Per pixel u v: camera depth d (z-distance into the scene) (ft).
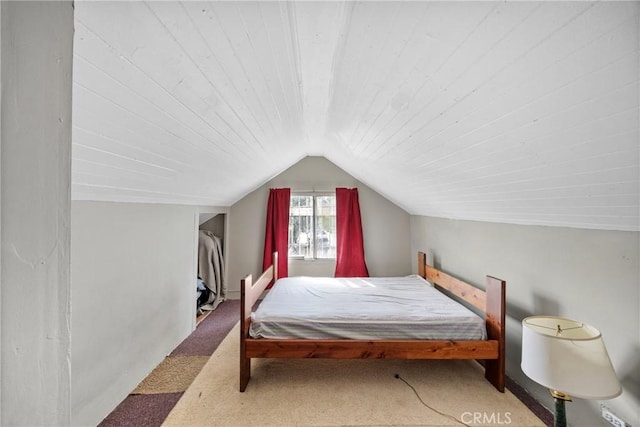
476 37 2.52
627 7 1.79
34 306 1.06
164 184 6.27
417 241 13.03
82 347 4.80
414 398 5.92
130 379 6.10
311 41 3.67
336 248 13.76
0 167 0.94
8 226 0.97
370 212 13.92
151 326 6.97
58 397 1.15
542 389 5.68
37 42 1.08
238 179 9.59
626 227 4.14
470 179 5.70
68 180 1.22
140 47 2.52
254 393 6.11
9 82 0.97
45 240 1.11
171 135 4.30
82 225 4.80
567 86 2.51
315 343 6.28
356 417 5.37
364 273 13.50
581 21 1.98
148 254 6.82
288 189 13.70
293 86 4.91
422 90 3.70
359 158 9.13
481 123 3.72
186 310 9.02
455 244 9.41
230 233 13.69
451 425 5.16
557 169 3.76
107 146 3.73
